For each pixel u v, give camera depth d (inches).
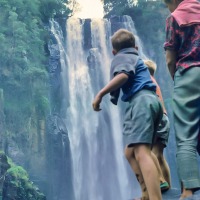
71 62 3319.4
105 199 2997.0
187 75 174.6
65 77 3245.6
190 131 169.8
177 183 3137.3
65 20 3457.2
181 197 166.6
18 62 2977.4
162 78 3585.1
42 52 3189.0
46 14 3567.9
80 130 3120.1
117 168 3085.6
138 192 3058.6
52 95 3157.0
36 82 2972.4
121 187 3046.3
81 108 3196.4
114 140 3144.7
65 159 2984.7
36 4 3366.1
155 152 209.3
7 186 2175.2
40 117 2955.2
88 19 3481.8
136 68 175.3
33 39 3164.4
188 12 181.9
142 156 164.9
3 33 3024.1
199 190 166.2
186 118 171.3
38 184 2856.8
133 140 166.2
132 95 172.9
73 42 3395.7
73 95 3211.1
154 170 162.2
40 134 2935.5
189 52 177.8
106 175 3056.1
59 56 3267.7
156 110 170.6
